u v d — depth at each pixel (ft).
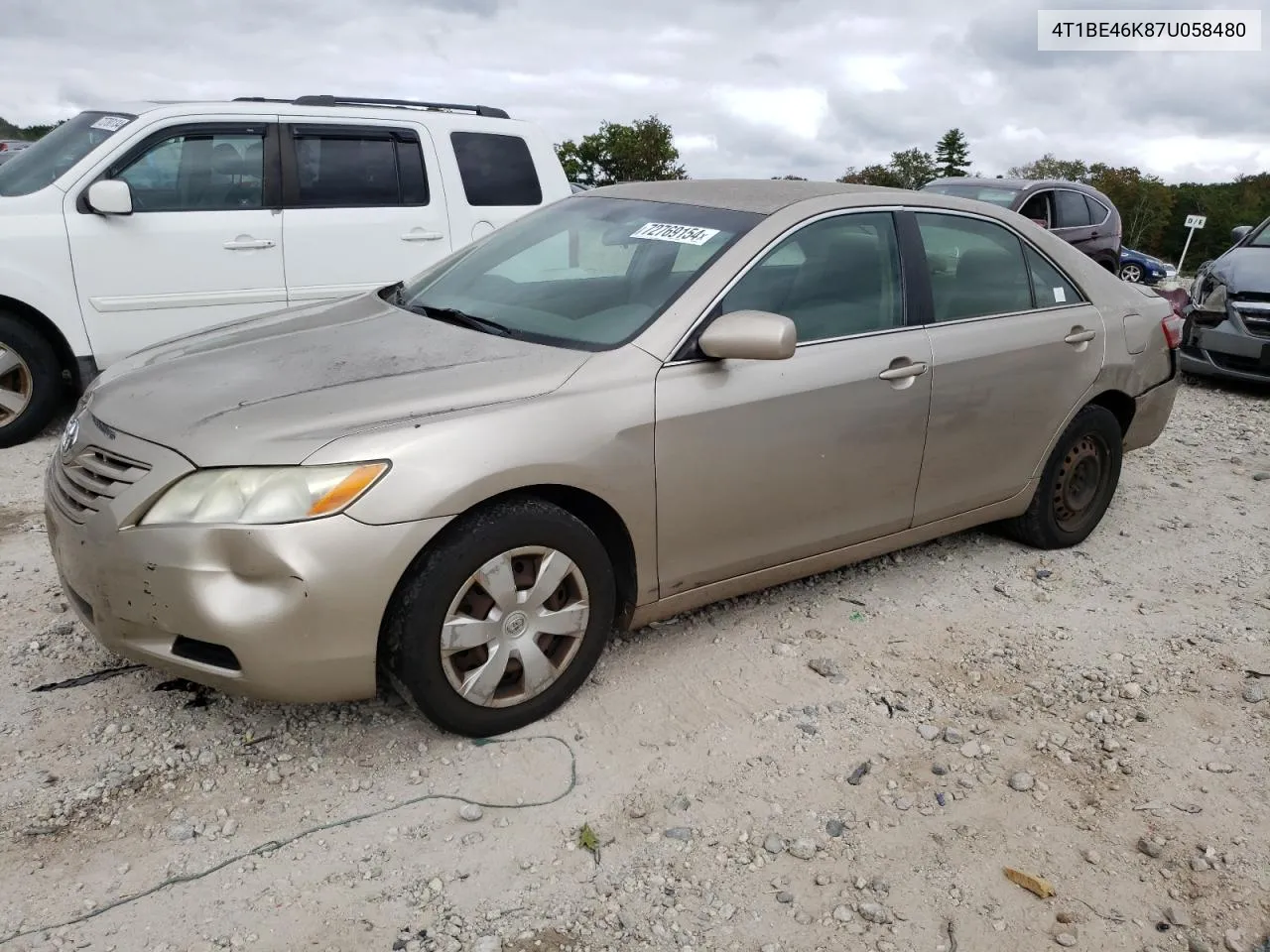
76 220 19.38
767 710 11.19
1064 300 15.20
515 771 9.89
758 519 11.75
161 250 20.16
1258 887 9.04
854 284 12.61
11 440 19.44
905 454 12.98
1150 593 14.84
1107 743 10.93
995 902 8.69
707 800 9.69
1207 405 27.66
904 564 15.26
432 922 8.07
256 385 9.98
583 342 10.98
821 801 9.78
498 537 9.62
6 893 8.04
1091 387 15.23
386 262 22.68
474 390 9.86
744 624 13.07
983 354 13.61
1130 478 20.33
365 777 9.67
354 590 8.93
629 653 12.15
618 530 10.76
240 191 21.07
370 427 9.20
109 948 7.61
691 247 11.91
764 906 8.48
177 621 8.93
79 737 9.98
